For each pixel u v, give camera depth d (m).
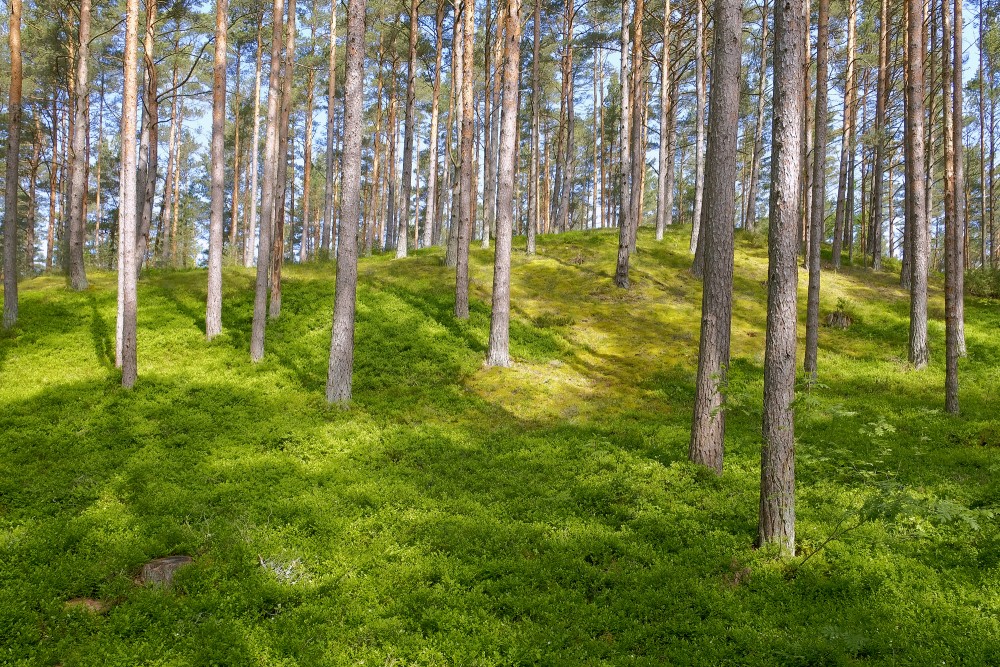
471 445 12.59
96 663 5.82
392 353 18.66
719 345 11.15
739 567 7.71
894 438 12.91
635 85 30.00
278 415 13.81
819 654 5.91
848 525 8.80
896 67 27.47
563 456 12.04
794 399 8.11
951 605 6.70
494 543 8.43
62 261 33.09
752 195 34.50
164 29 30.94
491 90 32.38
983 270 26.27
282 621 6.54
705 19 31.08
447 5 33.31
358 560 7.84
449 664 5.96
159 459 11.19
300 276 26.55
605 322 22.08
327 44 34.94
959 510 6.62
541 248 31.66
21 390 14.77
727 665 5.94
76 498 9.50
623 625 6.62
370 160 54.91
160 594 6.98
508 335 19.09
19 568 7.34
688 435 13.04
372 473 10.89
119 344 16.61
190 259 52.19
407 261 29.02
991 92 34.81
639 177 38.97
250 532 8.44
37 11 28.17
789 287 7.93
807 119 28.19
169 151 39.81
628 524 9.07
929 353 19.17
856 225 50.00
